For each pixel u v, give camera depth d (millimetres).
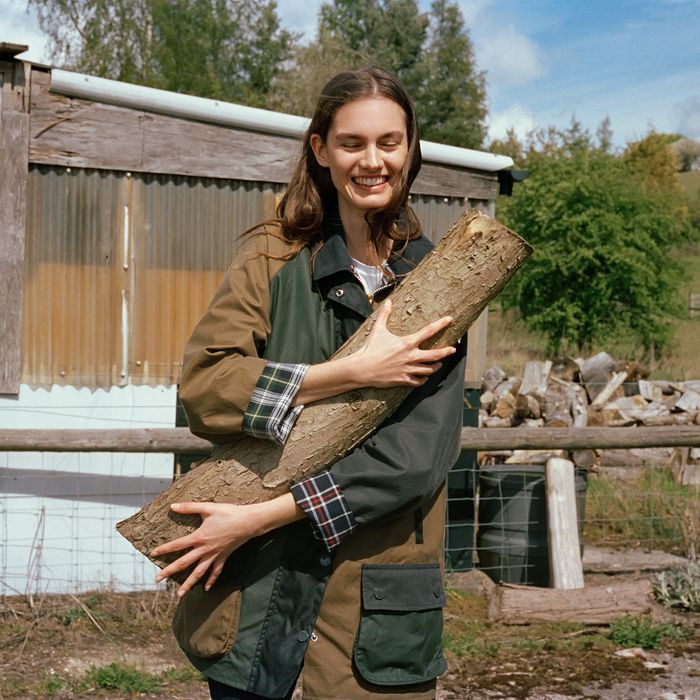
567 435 6023
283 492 2117
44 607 5500
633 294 15617
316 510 2072
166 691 4496
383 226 2254
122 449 5434
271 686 2125
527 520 6363
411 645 2164
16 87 5750
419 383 2092
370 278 2283
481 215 2105
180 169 6027
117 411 5992
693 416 9117
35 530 5875
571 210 15617
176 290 6082
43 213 5840
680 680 4766
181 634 2260
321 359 2207
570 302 15688
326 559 2141
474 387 6680
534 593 5598
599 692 4605
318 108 2197
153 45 29016
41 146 5789
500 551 6391
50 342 5871
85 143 5859
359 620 2148
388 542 2172
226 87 30750
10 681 4531
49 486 5953
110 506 6043
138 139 5945
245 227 6195
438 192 6516
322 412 2092
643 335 15617
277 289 2213
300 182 2273
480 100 39875
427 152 6395
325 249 2227
